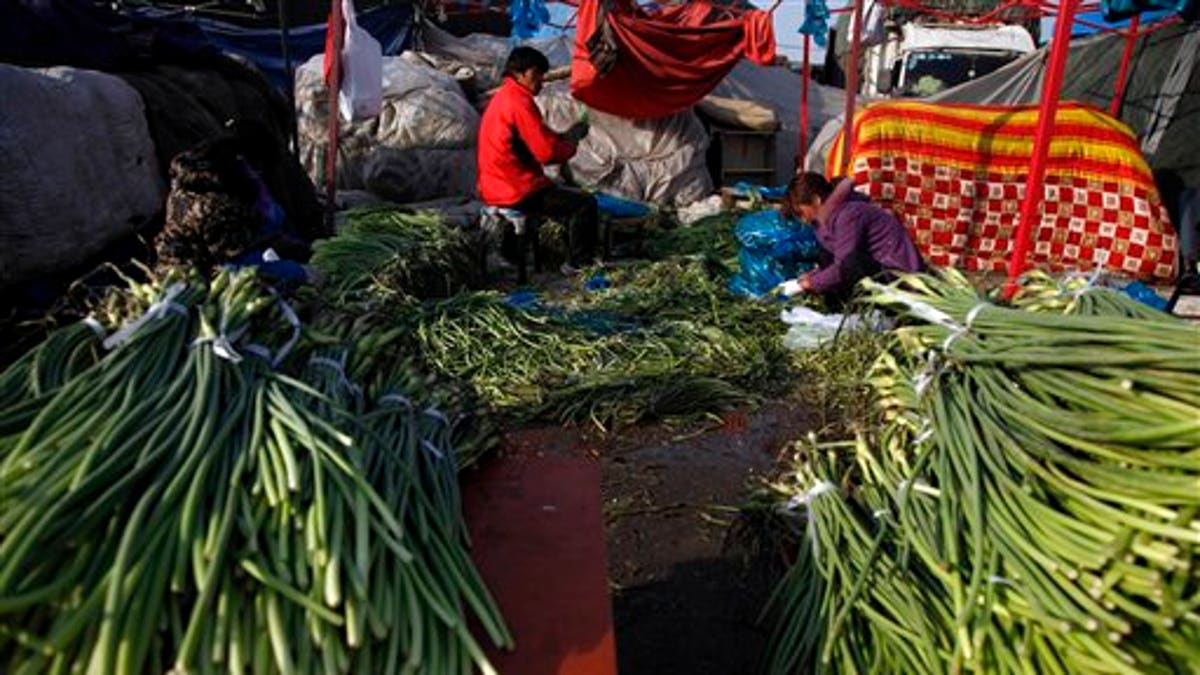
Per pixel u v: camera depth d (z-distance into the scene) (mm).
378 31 14203
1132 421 1826
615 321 5898
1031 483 1855
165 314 1850
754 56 10359
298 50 13945
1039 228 8383
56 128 3920
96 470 1414
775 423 4590
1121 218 8227
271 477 1504
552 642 1503
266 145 3527
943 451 2070
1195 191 7055
